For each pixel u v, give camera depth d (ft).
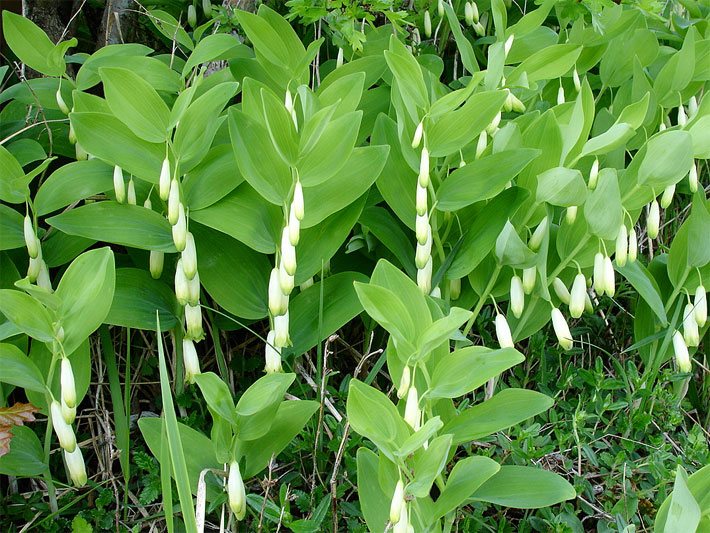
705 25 2.63
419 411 1.70
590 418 2.12
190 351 1.93
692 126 1.89
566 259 1.94
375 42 2.38
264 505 1.78
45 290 1.67
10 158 1.88
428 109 1.86
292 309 2.01
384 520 1.73
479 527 1.88
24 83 2.22
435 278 1.98
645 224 2.48
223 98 1.85
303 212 1.81
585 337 2.35
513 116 2.33
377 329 2.18
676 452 2.11
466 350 1.66
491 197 1.92
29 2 2.61
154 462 1.91
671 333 2.06
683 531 1.61
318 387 1.98
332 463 1.98
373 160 1.92
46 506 1.93
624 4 2.46
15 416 1.81
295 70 2.10
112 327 2.15
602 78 2.44
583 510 1.94
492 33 2.87
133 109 1.82
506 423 1.73
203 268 1.98
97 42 2.63
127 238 1.89
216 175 1.94
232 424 1.72
